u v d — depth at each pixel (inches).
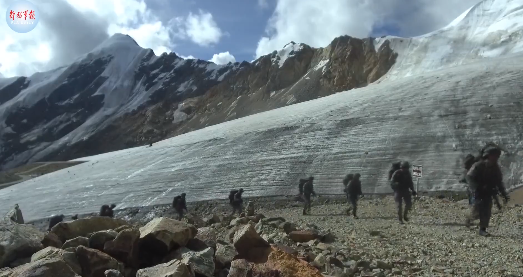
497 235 478.6
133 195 2078.0
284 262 205.9
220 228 403.9
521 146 1417.3
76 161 5393.7
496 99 1831.9
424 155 1546.5
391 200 1125.1
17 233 217.2
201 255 204.2
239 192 1246.9
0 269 184.2
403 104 2158.0
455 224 593.0
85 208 2129.7
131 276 207.9
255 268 198.1
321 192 1473.9
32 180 3449.8
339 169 1644.9
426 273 280.2
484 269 298.5
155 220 241.0
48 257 187.5
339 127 2106.3
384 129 1891.0
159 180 2178.9
